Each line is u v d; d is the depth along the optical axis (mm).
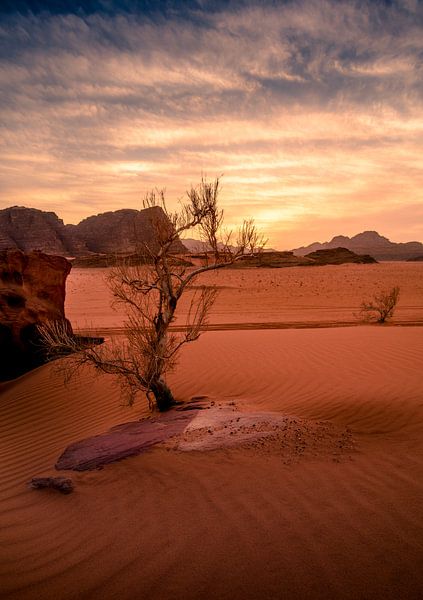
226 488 4020
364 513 3361
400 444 4855
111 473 4676
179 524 3441
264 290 37250
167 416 6512
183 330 17734
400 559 2764
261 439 5145
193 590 2617
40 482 4535
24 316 11672
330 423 5742
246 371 9188
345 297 32031
